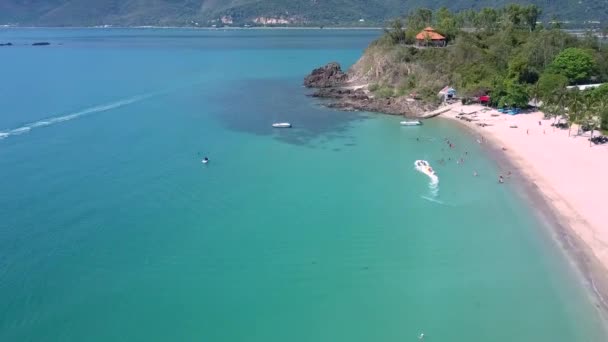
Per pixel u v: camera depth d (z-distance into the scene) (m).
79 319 47.06
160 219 65.31
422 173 80.56
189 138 99.75
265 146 95.31
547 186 72.56
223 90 153.38
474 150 91.19
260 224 64.25
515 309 47.84
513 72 130.00
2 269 53.88
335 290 51.56
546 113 106.94
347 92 145.12
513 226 62.62
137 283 52.31
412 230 62.56
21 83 156.62
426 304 49.19
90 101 130.88
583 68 134.50
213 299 50.25
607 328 44.59
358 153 91.38
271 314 48.28
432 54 151.00
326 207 69.00
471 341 44.25
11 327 45.81
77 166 83.12
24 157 86.69
